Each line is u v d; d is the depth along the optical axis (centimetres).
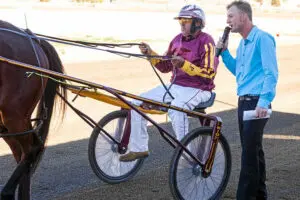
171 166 461
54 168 584
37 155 441
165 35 2223
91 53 1603
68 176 560
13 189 421
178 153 462
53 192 511
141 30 2308
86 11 2789
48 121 458
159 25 2522
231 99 1036
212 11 3681
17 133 427
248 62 440
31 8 2575
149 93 532
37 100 445
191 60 513
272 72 421
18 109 427
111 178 540
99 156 530
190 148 477
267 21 3341
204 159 487
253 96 440
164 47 1848
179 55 523
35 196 498
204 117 484
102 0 3559
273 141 730
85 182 545
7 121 427
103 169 534
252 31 439
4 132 439
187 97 510
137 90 1045
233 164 621
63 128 764
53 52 472
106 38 1961
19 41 436
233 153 667
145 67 1387
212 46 512
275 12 4478
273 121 859
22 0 2945
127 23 2481
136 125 507
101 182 547
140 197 507
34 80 435
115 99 495
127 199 500
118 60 1502
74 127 774
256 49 435
